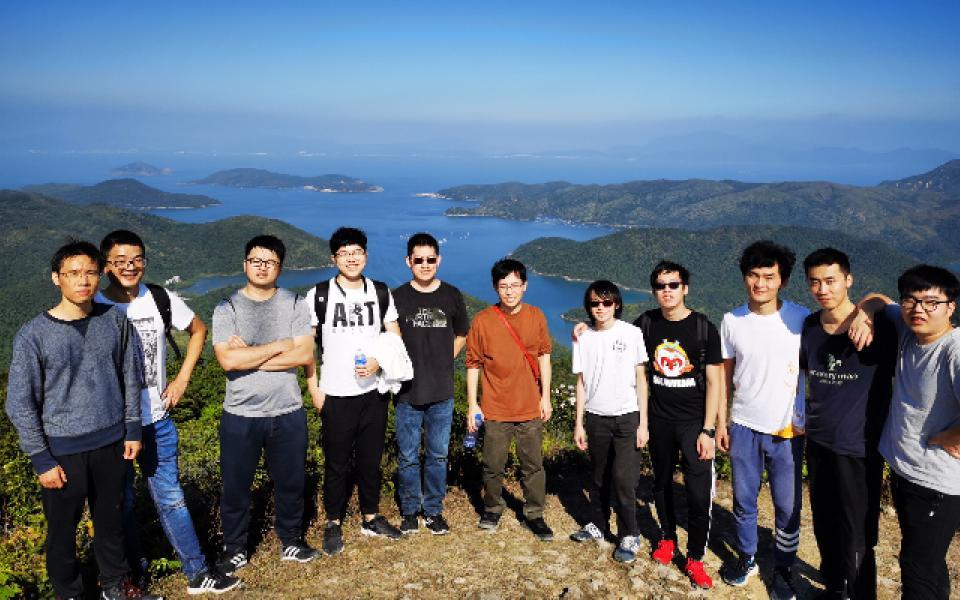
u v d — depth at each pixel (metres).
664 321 4.28
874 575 3.71
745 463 4.07
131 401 3.55
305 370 4.29
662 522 4.45
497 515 4.89
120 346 3.51
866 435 3.58
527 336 4.61
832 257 3.55
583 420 4.66
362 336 4.35
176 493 3.88
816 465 3.81
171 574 4.10
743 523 4.14
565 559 4.42
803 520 5.20
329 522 4.51
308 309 4.21
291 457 4.14
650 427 4.36
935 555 3.29
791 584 4.06
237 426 3.95
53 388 3.28
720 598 4.00
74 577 3.51
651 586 4.09
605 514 4.77
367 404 4.43
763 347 3.93
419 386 4.58
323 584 3.99
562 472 6.35
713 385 4.12
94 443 3.39
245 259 3.98
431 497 4.84
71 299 3.30
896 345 3.49
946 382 3.15
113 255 3.66
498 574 4.18
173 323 3.93
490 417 4.70
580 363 4.60
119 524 3.58
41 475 3.23
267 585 3.97
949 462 3.21
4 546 3.93
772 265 3.78
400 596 3.86
